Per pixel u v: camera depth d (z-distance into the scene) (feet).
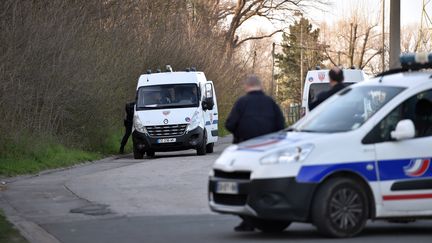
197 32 264.93
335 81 65.41
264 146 50.08
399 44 89.86
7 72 120.26
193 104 143.02
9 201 78.54
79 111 146.61
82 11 161.79
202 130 142.00
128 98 181.47
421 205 50.16
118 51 174.81
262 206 48.11
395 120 50.42
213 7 314.14
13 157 117.80
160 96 144.46
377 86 53.31
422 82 51.96
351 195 48.85
